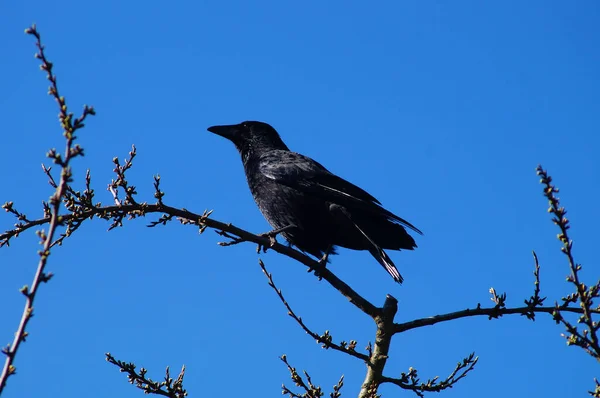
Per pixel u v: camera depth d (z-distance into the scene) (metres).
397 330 11.52
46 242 5.55
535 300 11.44
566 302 10.89
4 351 5.24
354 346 11.16
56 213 5.66
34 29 6.07
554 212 7.40
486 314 11.55
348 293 12.23
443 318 11.63
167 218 12.02
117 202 11.74
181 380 10.51
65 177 5.77
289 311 10.98
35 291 5.42
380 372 11.11
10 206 10.96
